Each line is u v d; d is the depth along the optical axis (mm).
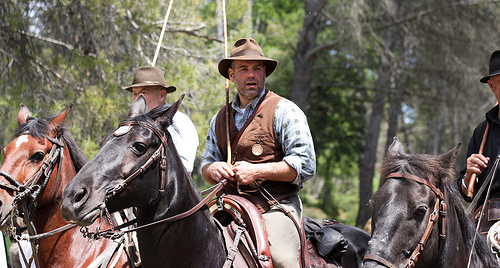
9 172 3631
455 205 3213
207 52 10867
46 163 3752
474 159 3873
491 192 3971
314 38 18797
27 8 8406
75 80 8523
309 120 22672
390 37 17844
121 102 8492
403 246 2859
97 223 3850
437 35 16031
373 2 16578
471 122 17047
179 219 3088
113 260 3736
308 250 3912
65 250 3771
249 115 3656
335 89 23328
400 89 17953
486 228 3840
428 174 3041
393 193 2963
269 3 23781
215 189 3328
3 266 5156
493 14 15961
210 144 3875
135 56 9344
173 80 8812
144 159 2943
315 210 27500
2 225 3574
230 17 10727
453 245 3141
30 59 8555
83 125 8375
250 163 3455
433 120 19328
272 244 3449
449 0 15898
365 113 24344
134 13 9133
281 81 21891
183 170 3203
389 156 3215
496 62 3953
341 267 3941
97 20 8828
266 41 22094
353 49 15984
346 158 25484
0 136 8023
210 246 3258
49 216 3807
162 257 3098
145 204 2996
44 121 3861
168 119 3072
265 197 3514
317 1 17516
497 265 3389
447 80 17047
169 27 10117
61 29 8883
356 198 29125
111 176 2836
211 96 9359
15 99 7934
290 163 3396
